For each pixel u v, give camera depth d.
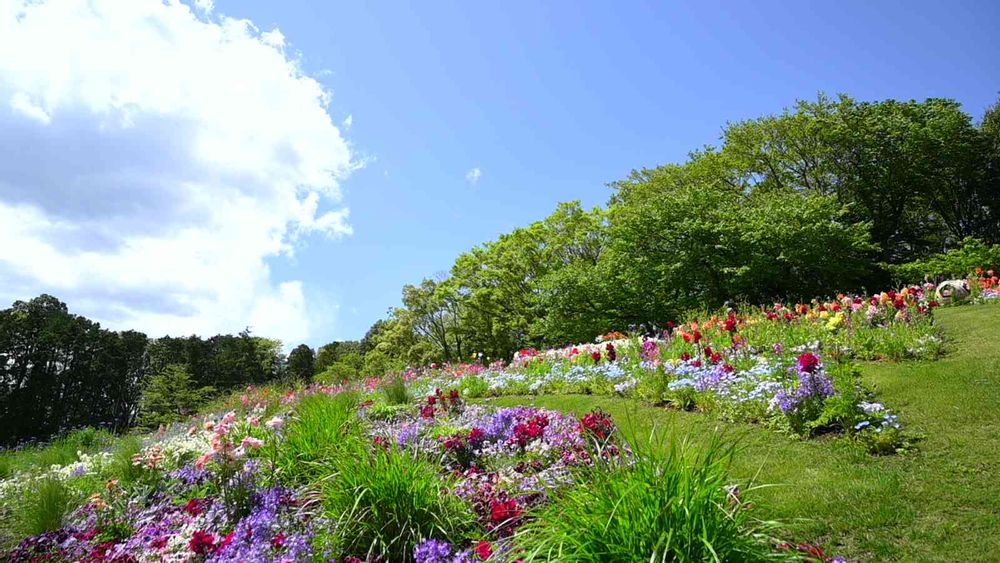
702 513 2.62
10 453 15.68
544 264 29.92
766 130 27.97
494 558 3.13
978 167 26.23
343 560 3.73
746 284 20.77
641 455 3.02
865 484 4.35
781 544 2.88
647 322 21.98
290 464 5.45
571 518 2.86
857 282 23.72
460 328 34.03
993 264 18.69
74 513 5.78
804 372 5.95
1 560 4.92
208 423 5.55
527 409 7.48
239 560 3.62
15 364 38.56
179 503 5.73
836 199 25.06
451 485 4.47
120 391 44.75
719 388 7.07
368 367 29.94
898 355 7.69
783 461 5.06
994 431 4.92
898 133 24.39
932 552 3.42
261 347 49.56
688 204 21.75
